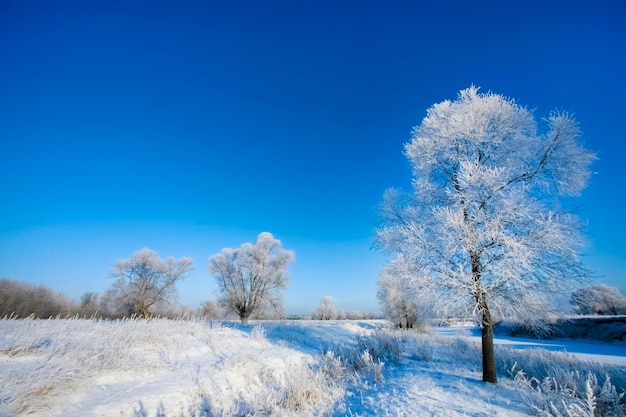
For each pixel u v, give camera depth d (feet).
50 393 16.05
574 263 24.73
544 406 18.03
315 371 30.83
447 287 26.53
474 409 18.51
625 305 128.77
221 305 117.60
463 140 30.27
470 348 48.75
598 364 32.53
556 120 26.94
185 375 23.80
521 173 27.78
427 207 31.22
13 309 104.22
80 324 31.65
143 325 35.27
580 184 26.99
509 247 24.08
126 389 19.40
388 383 27.17
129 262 122.01
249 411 20.85
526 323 28.09
